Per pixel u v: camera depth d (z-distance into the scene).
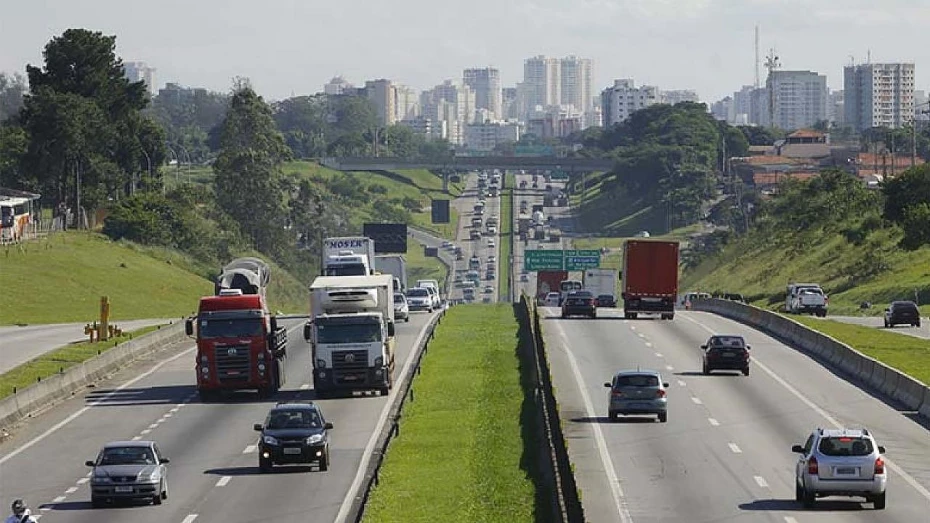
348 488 61.19
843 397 90.75
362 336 93.44
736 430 76.56
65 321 170.12
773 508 54.41
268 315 96.31
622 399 79.31
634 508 54.53
